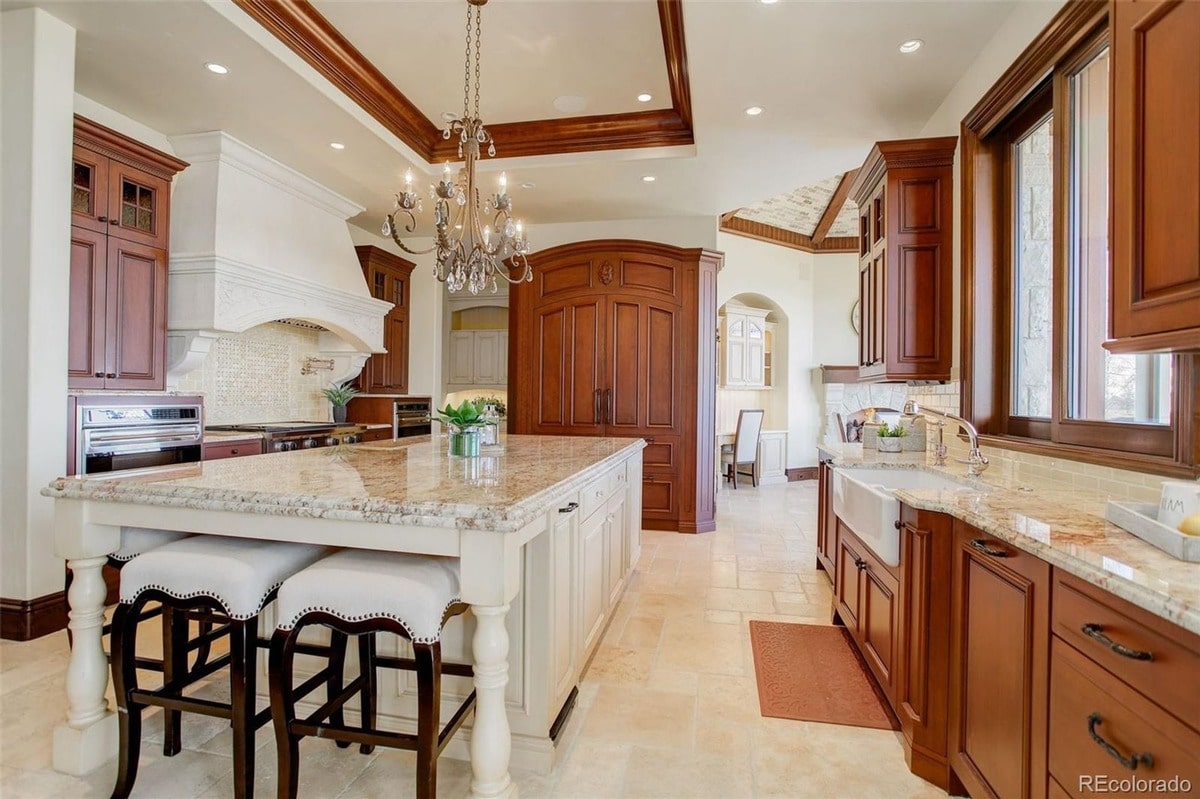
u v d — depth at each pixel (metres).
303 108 3.49
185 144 3.83
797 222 7.75
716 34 2.73
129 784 1.65
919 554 1.85
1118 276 1.38
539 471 2.10
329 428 4.80
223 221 3.78
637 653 2.72
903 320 3.11
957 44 2.78
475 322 8.61
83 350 3.04
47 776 1.75
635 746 1.98
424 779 1.44
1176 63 1.19
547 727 1.84
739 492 7.41
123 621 1.63
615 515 3.02
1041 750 1.30
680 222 5.74
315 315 4.59
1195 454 1.52
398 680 1.99
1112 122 1.40
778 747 1.98
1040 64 2.25
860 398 8.25
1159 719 0.95
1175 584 0.98
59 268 2.78
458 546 1.49
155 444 3.32
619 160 4.31
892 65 2.97
